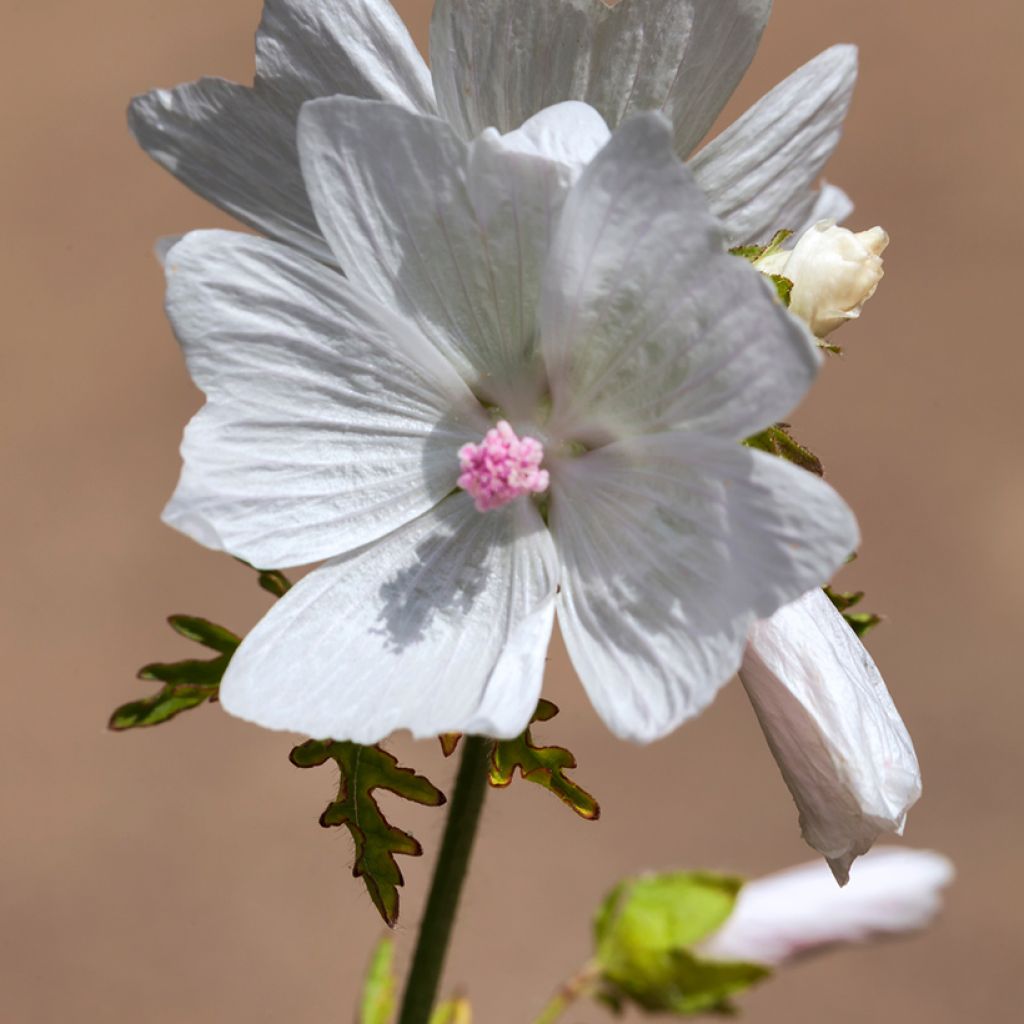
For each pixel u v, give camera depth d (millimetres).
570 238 404
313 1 419
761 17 420
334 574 414
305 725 405
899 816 412
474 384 419
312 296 412
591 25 419
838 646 416
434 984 436
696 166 427
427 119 407
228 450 410
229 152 422
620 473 411
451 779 441
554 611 413
